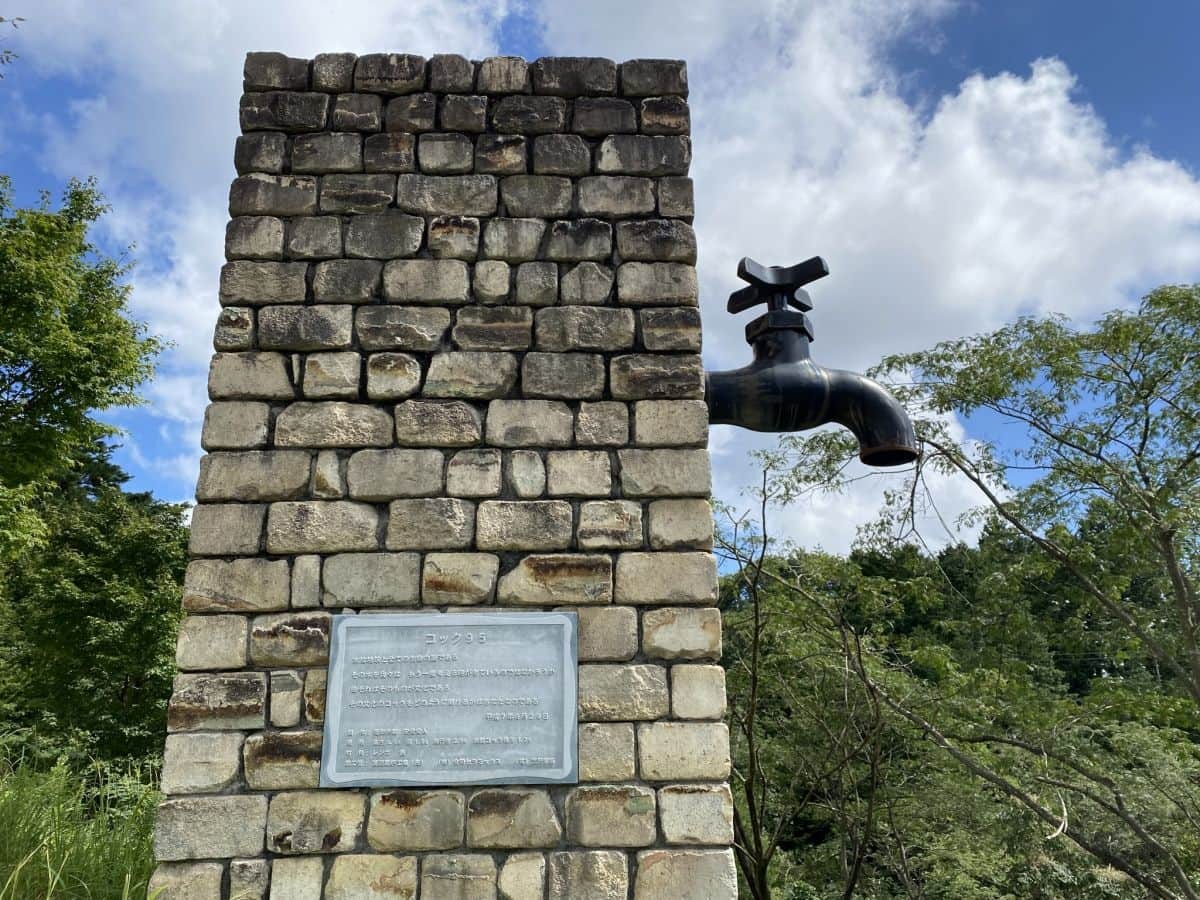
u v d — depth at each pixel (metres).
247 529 3.27
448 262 3.57
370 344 3.47
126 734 12.77
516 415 3.43
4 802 4.93
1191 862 8.23
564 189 3.69
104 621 13.27
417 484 3.34
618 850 3.04
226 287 3.50
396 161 3.68
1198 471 8.43
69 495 22.34
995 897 8.81
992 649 8.64
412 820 3.02
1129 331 8.47
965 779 8.49
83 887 4.36
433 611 3.22
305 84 3.77
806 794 8.15
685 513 3.37
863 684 7.66
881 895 8.86
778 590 8.12
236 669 3.14
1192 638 8.08
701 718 3.17
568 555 3.30
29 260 13.65
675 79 3.85
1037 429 8.91
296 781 3.04
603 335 3.53
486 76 3.81
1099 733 8.57
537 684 3.16
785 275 4.15
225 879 2.96
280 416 3.38
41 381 14.55
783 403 3.97
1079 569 8.59
